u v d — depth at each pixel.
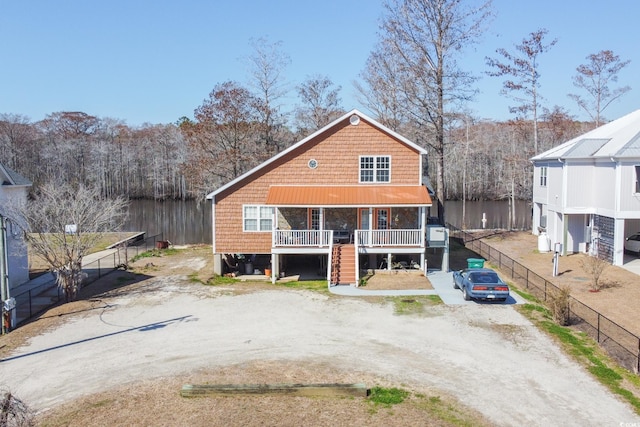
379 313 19.59
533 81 43.00
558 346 15.87
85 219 23.27
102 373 14.26
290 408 12.10
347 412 11.89
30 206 23.89
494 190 79.12
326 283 24.89
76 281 22.45
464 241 36.38
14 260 24.83
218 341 16.77
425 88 35.09
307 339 16.88
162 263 31.12
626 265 26.70
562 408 12.04
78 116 93.31
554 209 31.34
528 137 71.81
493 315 19.03
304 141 26.58
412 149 26.89
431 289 23.00
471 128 77.75
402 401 12.44
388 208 27.34
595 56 51.03
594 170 28.95
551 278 24.55
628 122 31.70
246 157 42.84
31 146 87.12
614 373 13.91
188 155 69.75
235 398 12.63
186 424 11.39
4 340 17.03
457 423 11.36
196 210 72.50
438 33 33.91
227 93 41.59
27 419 11.16
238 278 26.42
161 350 16.00
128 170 89.12
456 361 14.86
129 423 11.45
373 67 46.88
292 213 27.28
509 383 13.38
